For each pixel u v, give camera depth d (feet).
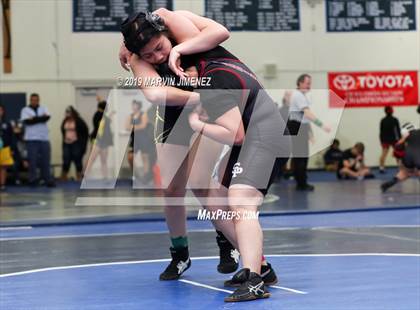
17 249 32.14
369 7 84.89
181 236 22.94
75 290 21.88
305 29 83.51
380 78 85.61
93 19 79.66
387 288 20.85
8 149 69.00
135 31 18.93
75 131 74.79
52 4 79.30
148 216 43.50
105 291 21.57
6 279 24.21
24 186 71.82
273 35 82.79
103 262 27.66
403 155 56.65
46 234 37.63
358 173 71.97
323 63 84.23
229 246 22.99
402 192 56.70
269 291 20.71
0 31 78.54
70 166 78.33
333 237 33.40
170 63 18.97
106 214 45.52
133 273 24.71
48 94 79.66
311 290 20.74
